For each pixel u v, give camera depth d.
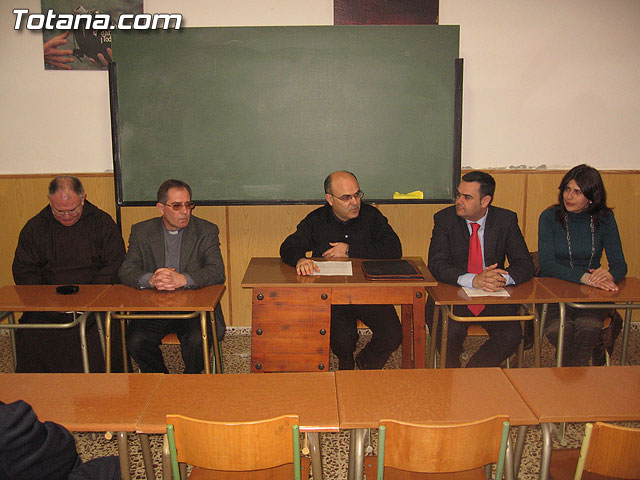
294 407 1.41
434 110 3.33
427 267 2.57
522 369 1.63
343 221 2.81
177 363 3.07
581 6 3.33
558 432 2.26
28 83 3.39
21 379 1.57
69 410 1.38
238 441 1.20
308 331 2.27
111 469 1.40
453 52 3.27
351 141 3.38
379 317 2.54
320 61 3.29
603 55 3.38
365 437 1.36
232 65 3.29
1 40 3.34
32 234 2.67
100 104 3.42
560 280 2.46
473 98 3.43
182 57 3.28
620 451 1.15
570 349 2.41
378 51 3.27
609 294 2.24
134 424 1.32
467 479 1.46
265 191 3.45
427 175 3.41
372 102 3.33
